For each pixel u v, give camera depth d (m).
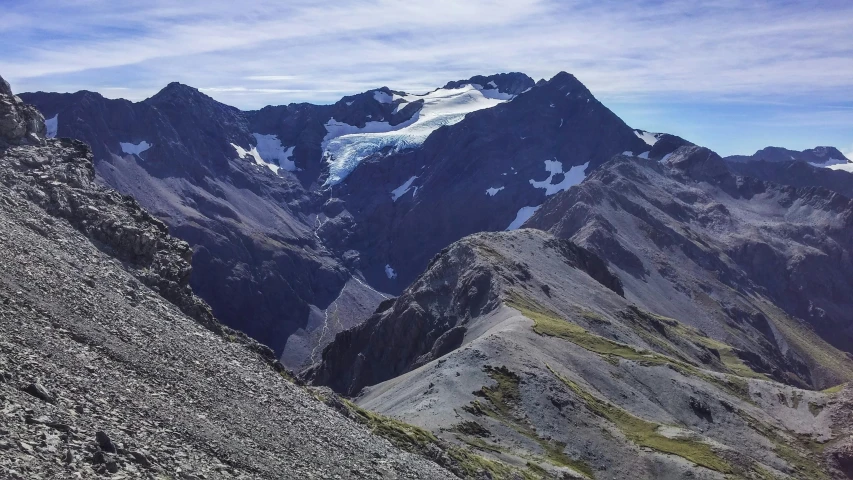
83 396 34.53
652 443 129.00
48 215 65.88
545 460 108.00
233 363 57.62
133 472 27.52
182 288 74.50
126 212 78.75
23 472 23.02
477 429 114.00
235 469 35.81
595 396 147.12
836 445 167.50
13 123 80.31
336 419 60.84
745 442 158.75
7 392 29.41
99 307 50.59
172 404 40.88
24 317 41.59
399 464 55.72
